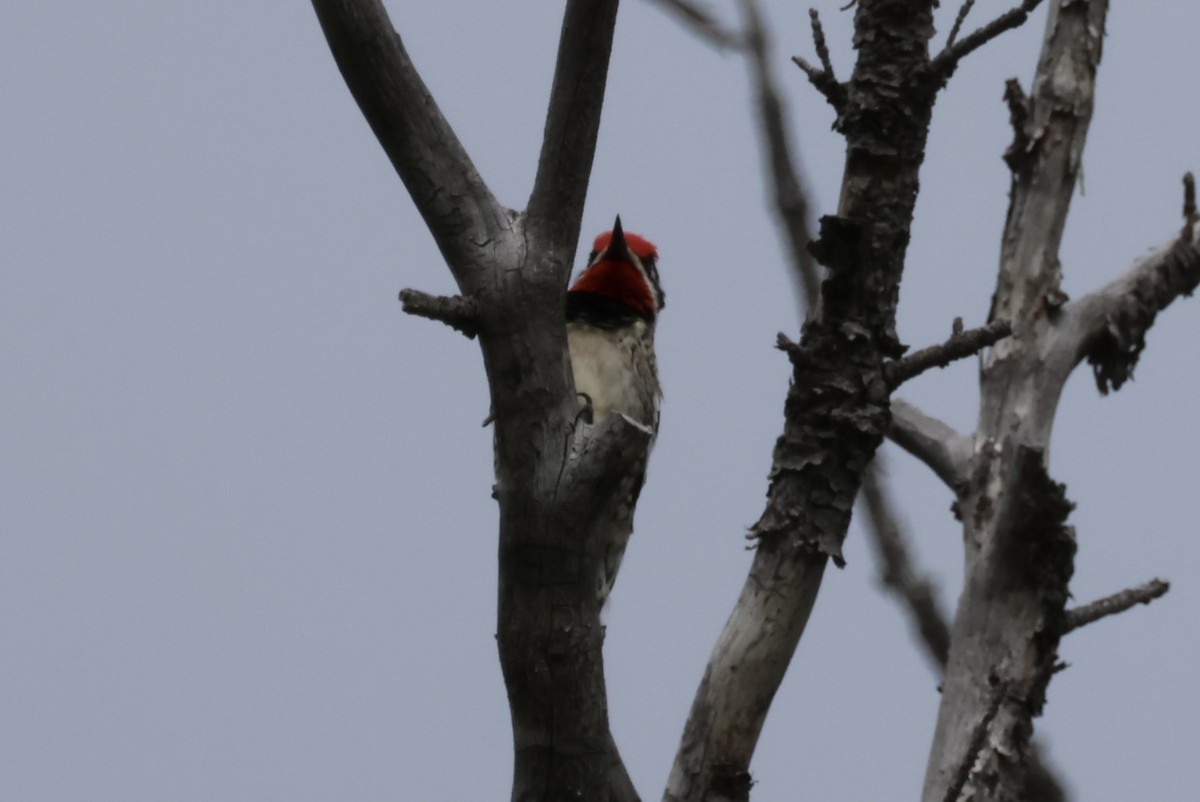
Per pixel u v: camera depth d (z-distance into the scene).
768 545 8.28
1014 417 10.23
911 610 10.80
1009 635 9.55
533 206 7.14
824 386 8.24
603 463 7.09
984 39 7.98
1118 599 9.56
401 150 7.07
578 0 6.95
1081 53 10.73
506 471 7.18
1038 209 10.59
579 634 7.28
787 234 10.35
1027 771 10.09
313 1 6.92
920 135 8.13
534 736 7.45
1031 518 9.50
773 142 10.36
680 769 8.26
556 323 7.11
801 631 8.27
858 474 8.26
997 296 10.56
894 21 8.12
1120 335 10.46
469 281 7.09
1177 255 10.65
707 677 8.30
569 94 7.07
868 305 8.21
